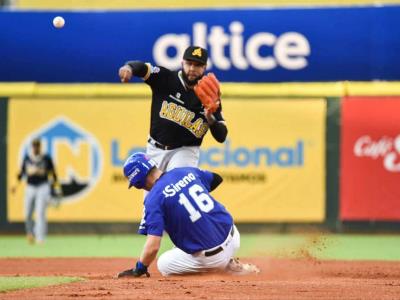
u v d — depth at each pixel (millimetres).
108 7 63250
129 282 23234
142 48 55906
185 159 26938
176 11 55781
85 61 56438
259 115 55500
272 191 55344
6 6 67688
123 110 56125
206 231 24625
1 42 56625
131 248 47938
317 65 55406
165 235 54344
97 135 56219
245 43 55500
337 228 55094
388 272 31172
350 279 26938
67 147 56344
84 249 47406
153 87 26812
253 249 44625
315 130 55250
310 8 55312
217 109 26016
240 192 55344
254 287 21812
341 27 55219
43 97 56375
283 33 55469
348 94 55062
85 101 56281
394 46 54938
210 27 55562
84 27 56375
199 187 24734
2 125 56375
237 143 55469
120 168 56188
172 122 26656
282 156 55344
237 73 55719
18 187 56375
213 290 21078
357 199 55000
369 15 55062
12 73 56781
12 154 56375
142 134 56062
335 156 55156
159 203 24359
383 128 54938
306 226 55250
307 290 21312
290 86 55406
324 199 55219
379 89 54938
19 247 48781
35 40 56625
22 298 19828
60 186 56281
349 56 55219
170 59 55781
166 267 25531
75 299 19531
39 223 50875
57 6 63188
